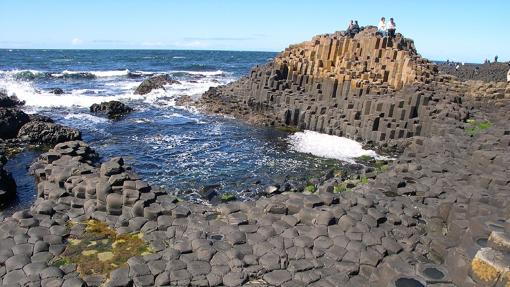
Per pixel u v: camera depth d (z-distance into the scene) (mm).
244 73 71750
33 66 75688
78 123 29250
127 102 39219
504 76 62719
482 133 20781
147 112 34562
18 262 9258
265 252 9820
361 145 25062
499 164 15102
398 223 11508
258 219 11391
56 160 15594
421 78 29047
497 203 11492
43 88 45531
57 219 11508
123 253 9961
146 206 11852
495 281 6309
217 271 9039
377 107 26125
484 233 8305
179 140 25422
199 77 62750
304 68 34906
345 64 32312
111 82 54219
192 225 11148
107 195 12008
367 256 9578
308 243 10180
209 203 15445
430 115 24797
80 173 13672
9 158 20141
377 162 21375
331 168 20312
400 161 18125
